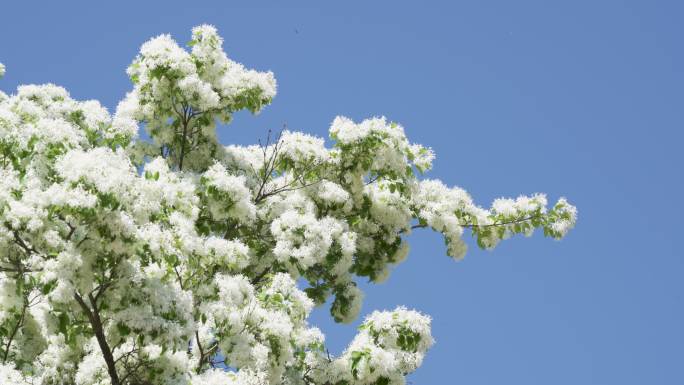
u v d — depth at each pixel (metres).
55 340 11.61
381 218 14.98
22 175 10.07
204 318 11.22
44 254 9.63
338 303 14.77
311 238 13.23
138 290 10.19
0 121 10.63
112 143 13.52
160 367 10.95
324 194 14.12
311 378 12.19
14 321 11.25
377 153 14.25
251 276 14.12
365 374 11.39
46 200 9.41
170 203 11.00
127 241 9.72
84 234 9.66
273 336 11.60
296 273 13.27
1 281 10.00
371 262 15.16
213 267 11.91
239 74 14.49
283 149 14.34
